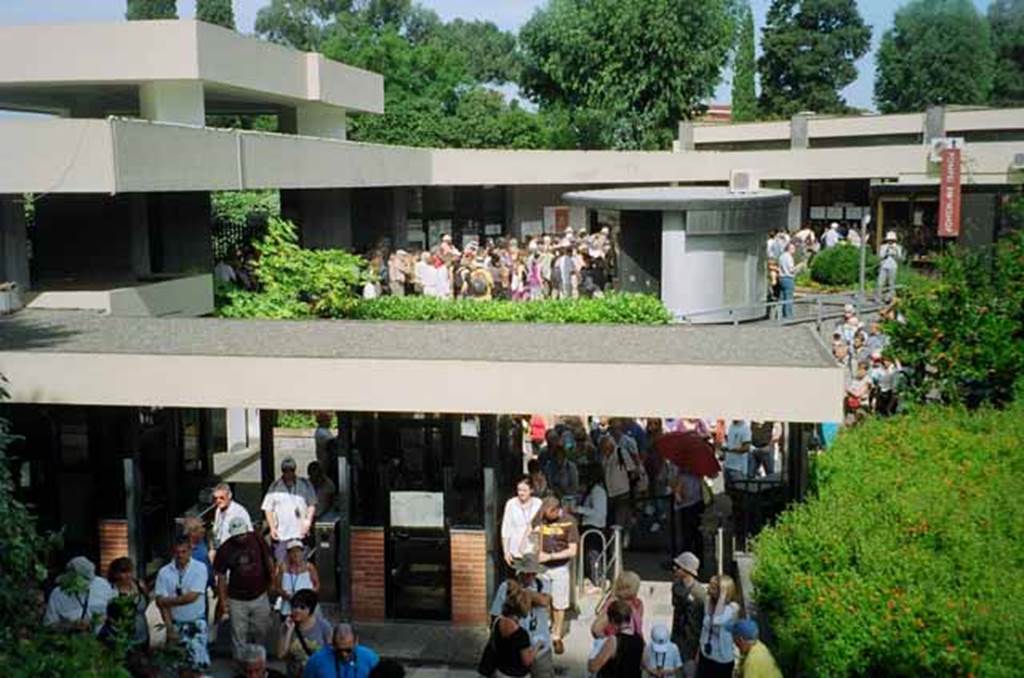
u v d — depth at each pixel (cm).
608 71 5675
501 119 5691
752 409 1215
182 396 1301
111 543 1409
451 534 1311
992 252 1667
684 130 5062
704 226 2548
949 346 1563
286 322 1625
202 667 1092
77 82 2344
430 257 2884
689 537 1416
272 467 1491
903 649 802
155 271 2358
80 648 742
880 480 1146
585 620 1313
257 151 2247
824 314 2722
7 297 1753
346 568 1322
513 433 1638
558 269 2952
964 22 7850
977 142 4069
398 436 1395
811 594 916
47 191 1689
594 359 1263
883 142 4553
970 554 914
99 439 1446
